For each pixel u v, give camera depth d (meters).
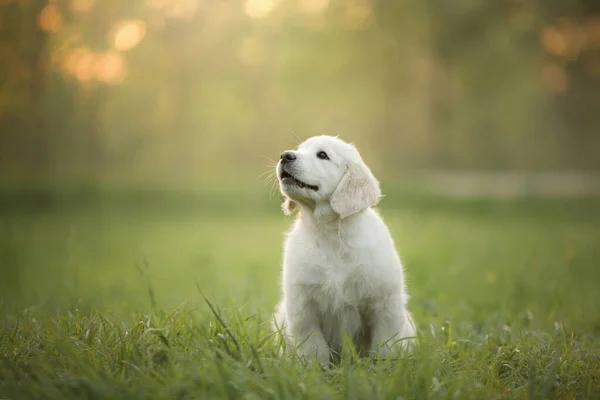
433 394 3.00
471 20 22.98
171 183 25.45
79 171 31.16
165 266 9.06
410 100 26.16
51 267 8.99
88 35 25.02
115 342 3.67
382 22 23.98
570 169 31.73
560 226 13.45
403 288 4.26
